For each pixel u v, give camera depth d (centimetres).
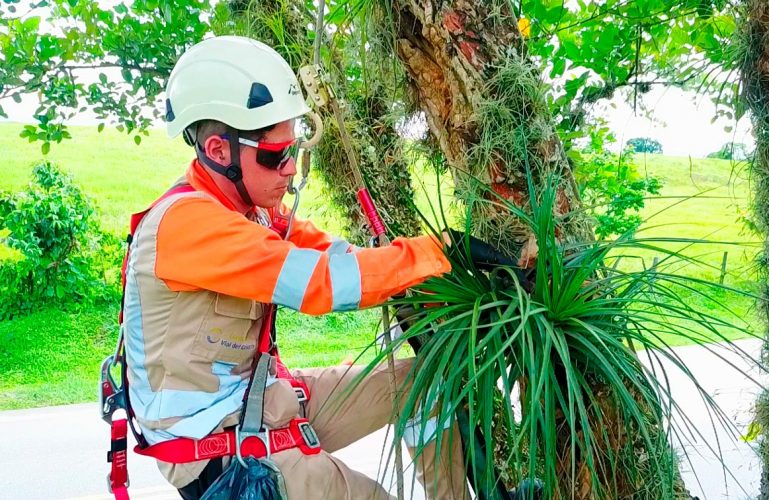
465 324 156
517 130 170
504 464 193
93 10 285
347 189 237
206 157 160
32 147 1181
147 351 158
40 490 451
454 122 178
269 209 187
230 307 157
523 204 176
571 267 162
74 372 761
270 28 232
